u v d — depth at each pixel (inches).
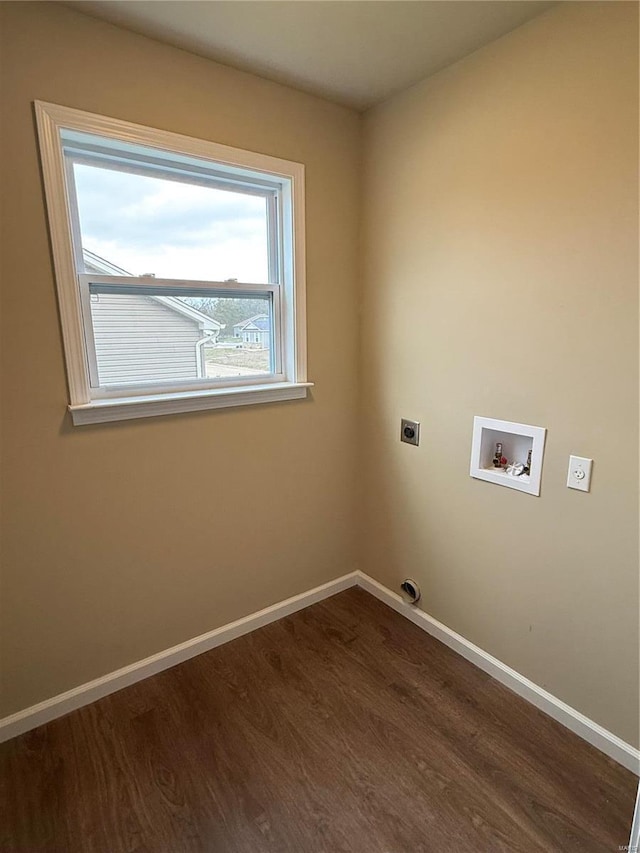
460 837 52.2
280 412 84.0
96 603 69.6
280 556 89.7
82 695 70.0
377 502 95.3
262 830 53.2
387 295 85.1
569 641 65.0
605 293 55.5
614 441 56.9
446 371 76.6
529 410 65.5
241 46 63.1
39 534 63.3
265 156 73.4
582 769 59.9
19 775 59.4
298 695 72.4
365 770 60.1
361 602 97.2
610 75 51.9
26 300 57.7
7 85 53.2
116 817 54.6
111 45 58.6
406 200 78.5
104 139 60.1
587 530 61.1
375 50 64.1
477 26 59.0
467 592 79.0
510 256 64.8
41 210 57.1
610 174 53.3
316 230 82.1
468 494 76.2
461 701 71.2
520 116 60.8
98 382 67.9
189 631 80.0
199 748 63.3
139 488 70.6
